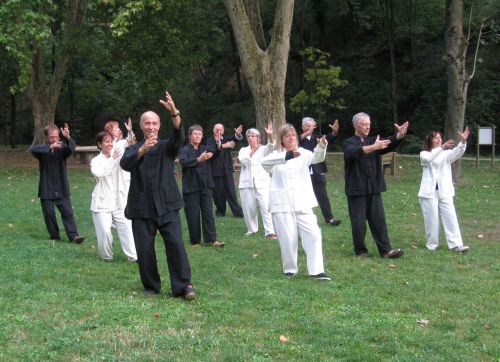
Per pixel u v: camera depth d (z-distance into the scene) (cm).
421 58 3506
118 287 712
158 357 491
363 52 3700
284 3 1748
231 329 564
